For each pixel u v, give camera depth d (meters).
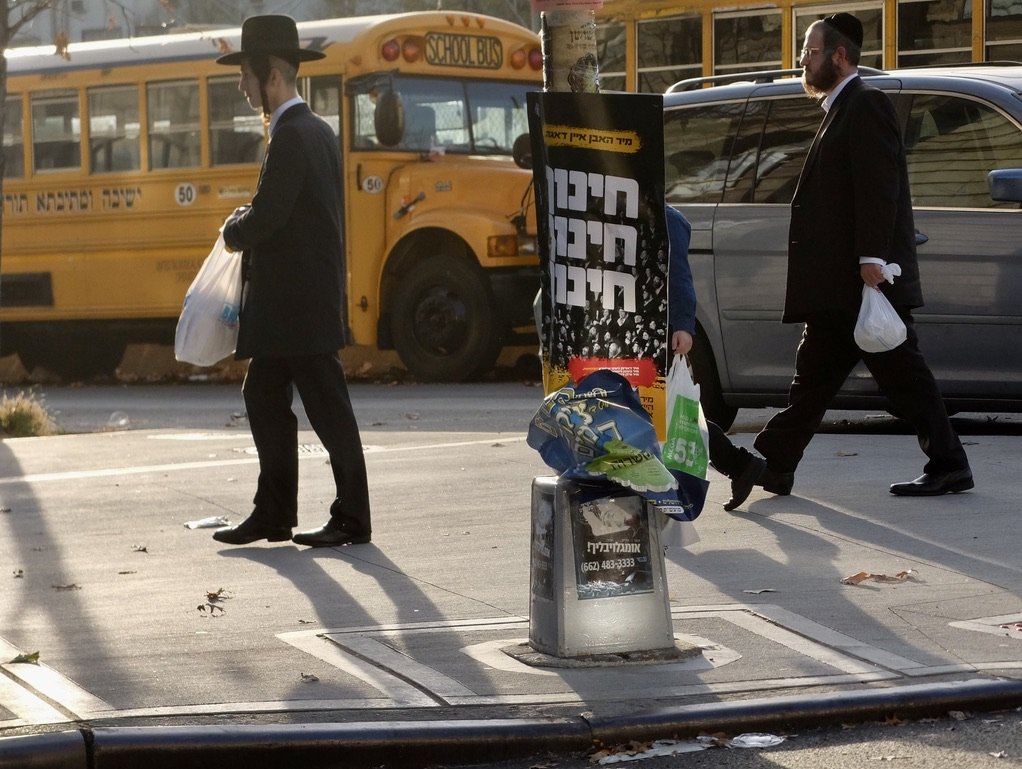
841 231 8.24
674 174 11.59
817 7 19.28
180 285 19.91
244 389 7.93
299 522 8.52
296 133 7.65
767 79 12.12
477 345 17.97
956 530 7.55
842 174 8.23
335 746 4.71
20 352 22.33
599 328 5.60
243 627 6.14
